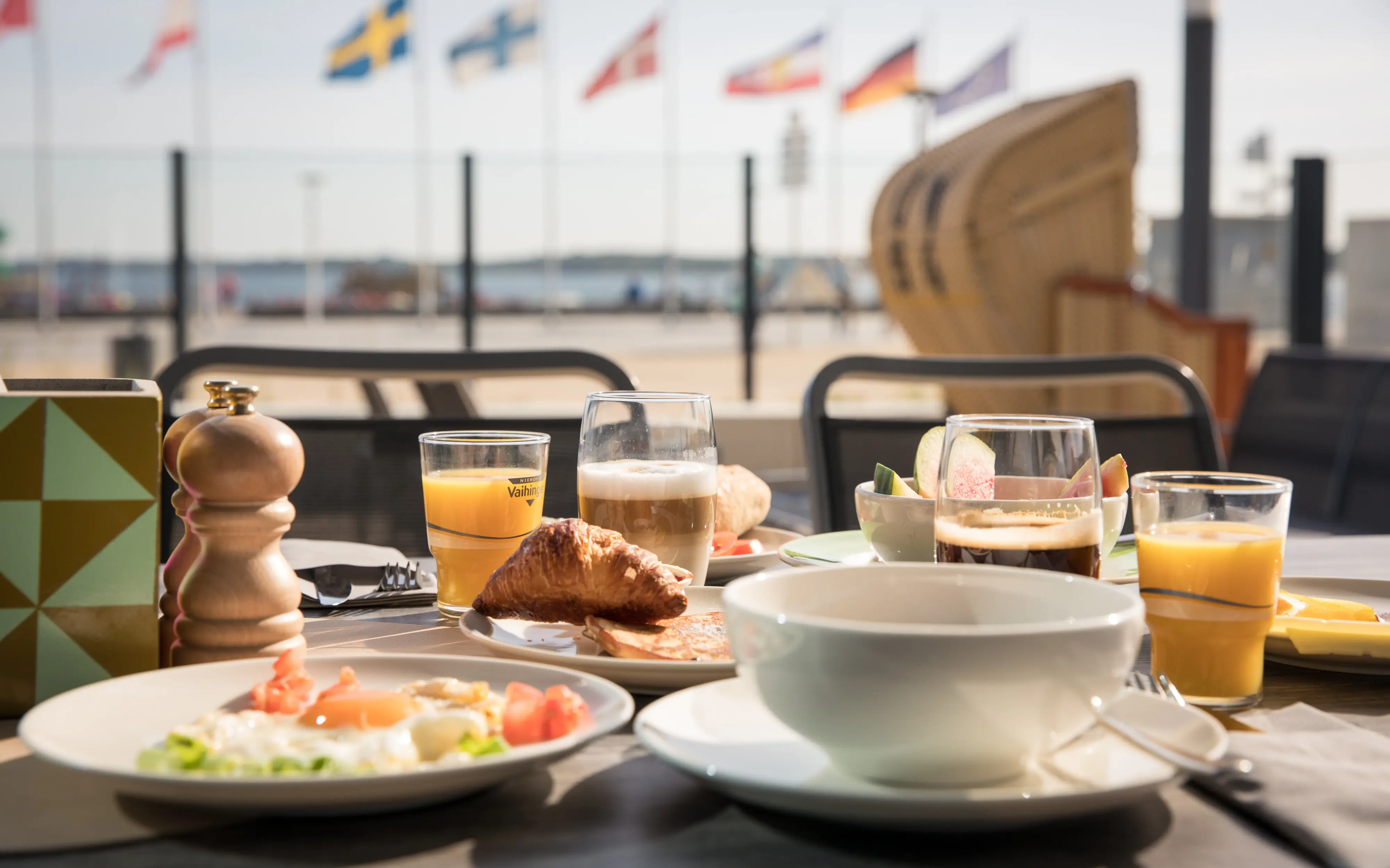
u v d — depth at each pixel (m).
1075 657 0.44
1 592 0.63
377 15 11.84
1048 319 6.01
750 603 0.50
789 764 0.50
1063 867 0.42
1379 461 2.69
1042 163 5.84
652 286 6.18
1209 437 1.72
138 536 0.64
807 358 6.56
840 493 1.64
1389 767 0.52
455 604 0.86
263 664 0.60
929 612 0.54
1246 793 0.48
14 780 0.51
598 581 0.71
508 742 0.52
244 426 0.65
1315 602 0.79
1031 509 0.69
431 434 0.90
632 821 0.47
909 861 0.43
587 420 0.93
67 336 6.02
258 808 0.44
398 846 0.44
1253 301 6.25
